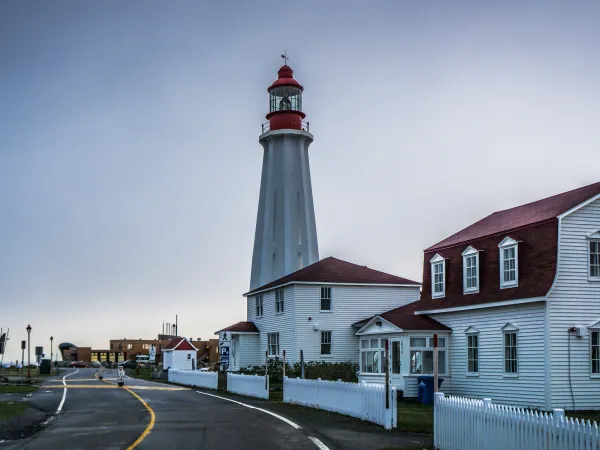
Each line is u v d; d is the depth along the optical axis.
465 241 36.16
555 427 12.41
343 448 17.05
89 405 30.03
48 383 49.59
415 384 35.12
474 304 33.59
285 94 67.94
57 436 19.53
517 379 30.67
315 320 49.47
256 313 56.97
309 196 66.38
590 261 30.02
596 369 29.48
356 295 50.75
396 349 36.50
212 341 101.06
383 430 20.77
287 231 64.25
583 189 32.75
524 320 30.50
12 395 36.22
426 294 39.00
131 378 61.28
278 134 65.81
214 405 30.02
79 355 137.12
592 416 26.83
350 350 49.94
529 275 30.64
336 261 53.38
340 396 25.50
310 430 20.75
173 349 71.00
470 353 34.31
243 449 16.91
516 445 13.56
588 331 29.48
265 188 67.12
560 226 29.72
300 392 29.97
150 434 19.84
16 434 20.27
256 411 27.02
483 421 14.88
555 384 28.70
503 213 37.94
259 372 52.12
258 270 66.00
